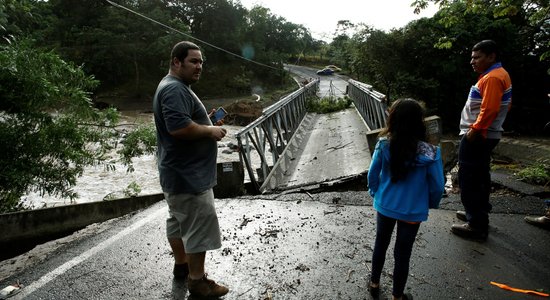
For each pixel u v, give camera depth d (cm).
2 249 389
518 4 635
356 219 396
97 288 276
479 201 334
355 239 350
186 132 223
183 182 238
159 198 514
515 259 308
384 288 272
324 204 444
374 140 579
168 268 304
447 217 396
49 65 473
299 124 1183
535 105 1533
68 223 431
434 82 1503
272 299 261
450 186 521
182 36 3638
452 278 283
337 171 590
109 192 835
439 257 315
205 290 259
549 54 709
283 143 792
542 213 395
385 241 251
